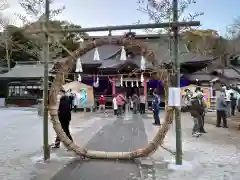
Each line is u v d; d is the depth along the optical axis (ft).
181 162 20.76
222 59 53.16
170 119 21.49
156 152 24.86
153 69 23.21
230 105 60.29
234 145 28.40
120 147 27.35
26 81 105.60
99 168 19.85
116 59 93.40
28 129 39.63
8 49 124.57
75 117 59.16
